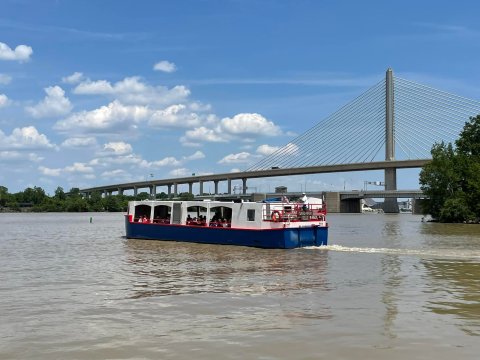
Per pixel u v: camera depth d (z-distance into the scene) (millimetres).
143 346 12148
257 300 17469
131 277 23219
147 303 17125
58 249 38438
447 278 22234
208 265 27453
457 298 17625
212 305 16688
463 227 72750
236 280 22062
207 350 11773
